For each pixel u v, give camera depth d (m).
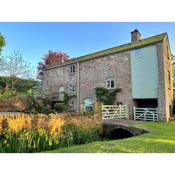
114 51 21.27
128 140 8.46
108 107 19.48
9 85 25.39
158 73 17.86
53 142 9.11
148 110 18.62
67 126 11.44
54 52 46.69
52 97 24.98
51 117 10.23
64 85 26.59
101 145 7.41
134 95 19.30
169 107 18.92
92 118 13.62
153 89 18.11
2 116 8.47
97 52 24.30
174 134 10.09
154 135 9.77
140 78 19.02
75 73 25.20
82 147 7.15
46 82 29.72
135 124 14.10
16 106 20.50
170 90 19.97
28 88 27.25
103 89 21.66
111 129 14.23
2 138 8.10
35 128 9.34
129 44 21.00
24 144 7.99
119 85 20.55
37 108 20.02
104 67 22.08
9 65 25.52
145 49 18.86
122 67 20.47
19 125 8.80
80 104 24.11
